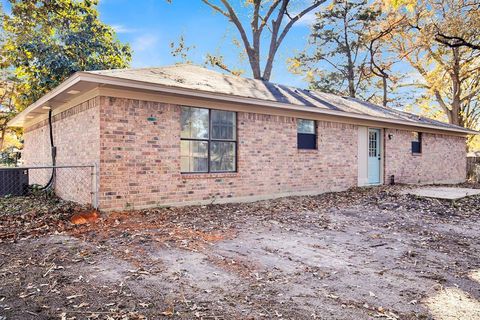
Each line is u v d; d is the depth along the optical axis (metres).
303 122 11.42
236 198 9.49
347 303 3.38
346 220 7.50
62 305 3.17
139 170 7.78
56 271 4.02
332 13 25.11
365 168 13.41
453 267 4.56
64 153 9.76
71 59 16.62
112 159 7.41
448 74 25.23
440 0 19.77
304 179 11.20
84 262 4.35
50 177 11.34
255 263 4.53
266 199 10.12
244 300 3.39
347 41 25.89
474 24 18.72
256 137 9.99
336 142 12.27
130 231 5.93
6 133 23.11
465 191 11.34
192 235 5.82
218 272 4.15
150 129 7.95
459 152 18.61
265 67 23.02
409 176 15.20
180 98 8.40
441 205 9.36
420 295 3.62
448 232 6.55
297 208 8.77
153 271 4.10
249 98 9.24
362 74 26.86
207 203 8.91
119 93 7.46
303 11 22.83
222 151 9.38
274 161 10.41
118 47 19.50
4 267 4.11
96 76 6.75
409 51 24.36
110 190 7.38
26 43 15.68
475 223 7.39
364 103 16.84
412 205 9.27
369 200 10.11
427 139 16.38
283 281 3.92
